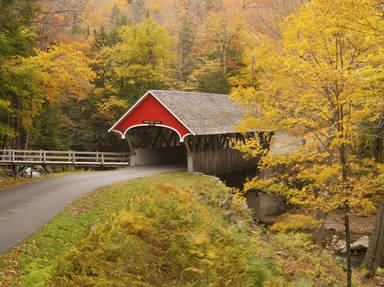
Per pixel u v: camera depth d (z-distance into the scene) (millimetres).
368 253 17719
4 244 10266
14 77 21812
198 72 50125
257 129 14398
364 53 11664
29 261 9242
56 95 34531
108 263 8516
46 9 34844
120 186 20953
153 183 20969
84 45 42781
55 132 40031
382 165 11945
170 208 13562
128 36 43656
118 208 15891
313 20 11539
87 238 9242
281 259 13992
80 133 42500
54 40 38562
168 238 11156
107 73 42812
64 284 7609
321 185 12875
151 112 29125
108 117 42438
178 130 28062
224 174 32969
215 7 64875
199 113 30312
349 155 12258
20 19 21422
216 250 11047
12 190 19062
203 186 23453
